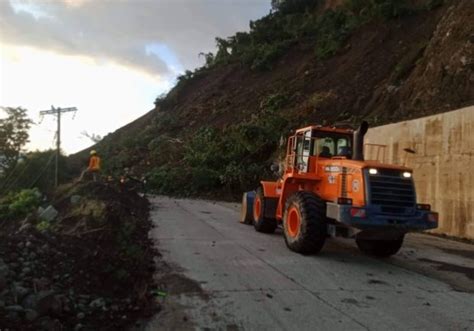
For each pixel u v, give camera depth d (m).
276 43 47.06
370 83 29.81
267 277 7.58
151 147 42.62
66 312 5.18
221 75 50.78
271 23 51.84
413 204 8.70
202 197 27.58
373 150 16.80
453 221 12.84
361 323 5.63
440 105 18.88
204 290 6.75
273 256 9.23
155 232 11.90
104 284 6.44
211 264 8.36
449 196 13.03
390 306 6.35
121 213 12.96
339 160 9.42
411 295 6.93
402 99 23.33
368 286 7.34
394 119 20.78
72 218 12.27
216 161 30.92
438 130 13.62
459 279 8.02
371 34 34.91
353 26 37.69
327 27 41.75
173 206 20.12
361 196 8.59
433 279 7.97
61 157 36.88
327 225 9.09
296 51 44.00
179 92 53.84
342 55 36.47
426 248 11.10
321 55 38.16
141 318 5.55
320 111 29.98
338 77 33.50
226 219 15.59
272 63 45.09
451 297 6.89
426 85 20.86
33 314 4.67
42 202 20.59
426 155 14.09
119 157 44.28
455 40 20.41
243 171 27.58
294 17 49.09
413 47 29.50
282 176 12.27
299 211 9.32
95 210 11.88
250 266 8.30
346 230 9.00
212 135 36.16
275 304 6.22
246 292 6.72
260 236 11.84
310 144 10.33
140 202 20.12
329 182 9.59
